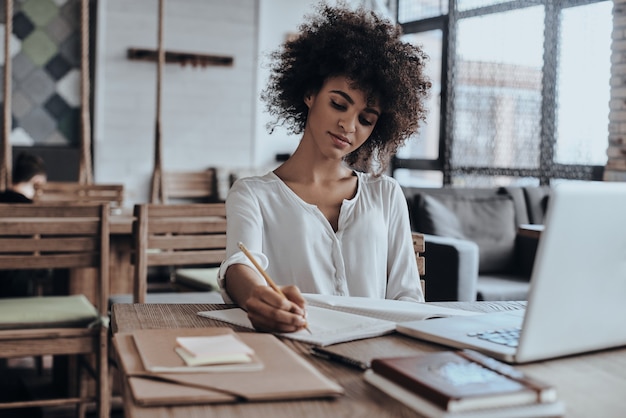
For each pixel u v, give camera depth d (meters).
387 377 0.87
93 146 7.09
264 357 0.94
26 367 3.77
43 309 2.50
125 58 7.14
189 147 7.44
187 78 7.37
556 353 1.01
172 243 2.69
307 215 1.52
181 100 7.37
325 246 1.52
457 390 0.79
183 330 1.05
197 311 1.31
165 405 0.79
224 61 7.39
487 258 4.37
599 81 5.01
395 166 6.53
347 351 1.06
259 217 1.51
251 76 7.61
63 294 3.36
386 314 1.30
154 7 7.20
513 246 4.45
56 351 2.42
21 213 2.43
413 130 1.63
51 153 6.89
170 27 7.28
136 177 7.25
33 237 2.63
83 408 2.84
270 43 7.68
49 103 7.02
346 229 1.54
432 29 6.04
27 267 2.45
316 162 1.55
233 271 1.36
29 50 6.93
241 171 7.45
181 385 0.83
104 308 2.52
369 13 1.56
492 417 0.77
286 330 1.14
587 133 5.09
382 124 1.60
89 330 2.45
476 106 5.65
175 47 7.31
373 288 1.54
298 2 7.75
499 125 5.52
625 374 0.98
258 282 1.29
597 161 5.04
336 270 1.52
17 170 4.10
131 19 7.13
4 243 2.42
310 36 1.55
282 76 1.63
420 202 4.40
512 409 0.78
